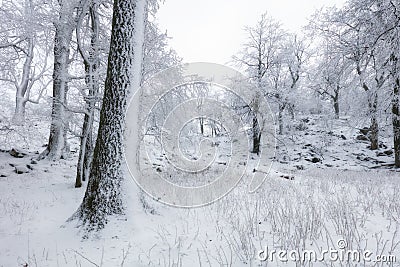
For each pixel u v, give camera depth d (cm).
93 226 441
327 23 1681
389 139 2089
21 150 1302
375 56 1330
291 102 2369
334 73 1562
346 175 1109
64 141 1332
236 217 506
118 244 399
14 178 907
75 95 892
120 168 485
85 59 825
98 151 492
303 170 1521
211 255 363
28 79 1970
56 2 1066
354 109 1656
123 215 462
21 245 404
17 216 538
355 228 396
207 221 500
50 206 615
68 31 965
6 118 1322
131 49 518
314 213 462
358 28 1442
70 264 344
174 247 389
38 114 1197
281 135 2303
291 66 2648
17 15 1202
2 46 1271
